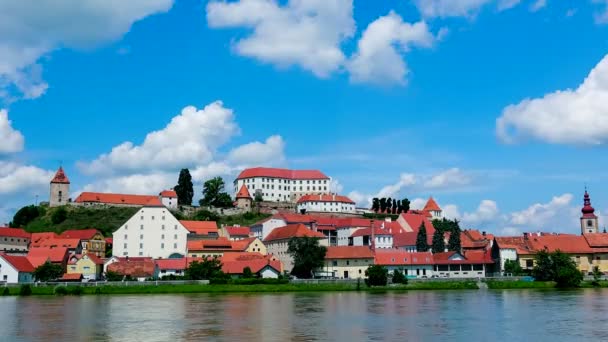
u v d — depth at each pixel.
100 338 86.06
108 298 156.12
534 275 192.88
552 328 92.88
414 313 114.12
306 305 131.25
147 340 84.19
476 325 96.81
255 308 124.81
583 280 192.38
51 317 110.00
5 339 85.75
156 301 144.12
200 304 134.62
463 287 186.12
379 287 184.25
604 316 106.69
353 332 89.94
